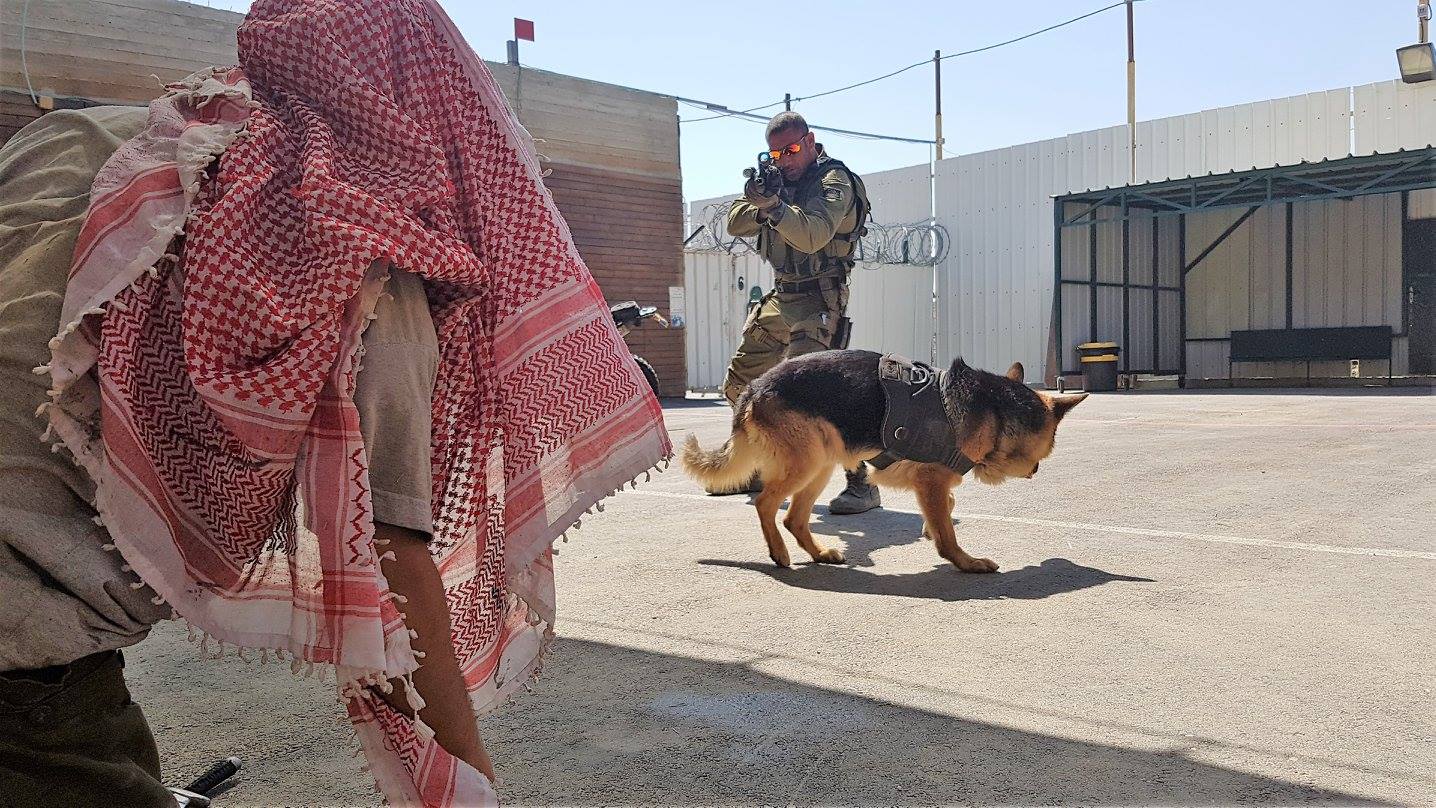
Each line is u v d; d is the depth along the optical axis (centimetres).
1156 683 309
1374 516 578
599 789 239
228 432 131
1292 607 393
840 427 479
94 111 154
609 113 1672
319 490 132
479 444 165
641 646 356
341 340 134
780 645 356
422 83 158
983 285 2272
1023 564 481
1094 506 629
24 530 127
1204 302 2269
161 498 134
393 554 141
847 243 653
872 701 298
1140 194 1980
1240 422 1163
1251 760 252
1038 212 2184
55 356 126
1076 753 258
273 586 143
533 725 281
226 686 314
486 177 162
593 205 1658
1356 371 2083
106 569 132
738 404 509
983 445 482
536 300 164
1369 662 326
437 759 145
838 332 667
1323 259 2108
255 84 156
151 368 135
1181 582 436
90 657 144
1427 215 1978
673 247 1773
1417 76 1745
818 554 498
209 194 137
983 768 249
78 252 131
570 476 170
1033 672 322
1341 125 1866
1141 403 1524
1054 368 2114
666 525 594
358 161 149
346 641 130
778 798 234
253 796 234
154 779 159
